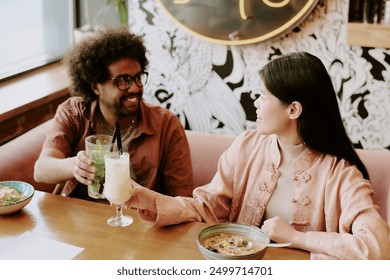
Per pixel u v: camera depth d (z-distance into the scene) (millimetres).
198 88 3406
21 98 2893
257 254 1483
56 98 3078
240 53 3229
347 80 3047
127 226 1753
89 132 2264
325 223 1760
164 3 3248
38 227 1744
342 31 2975
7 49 3244
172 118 2281
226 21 3127
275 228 1627
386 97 2998
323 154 1759
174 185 2258
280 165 1818
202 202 1868
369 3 2840
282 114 1713
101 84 2121
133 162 2227
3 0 3150
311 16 3014
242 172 1903
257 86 3244
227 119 3391
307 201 1763
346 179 1699
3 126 2721
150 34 3426
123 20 3521
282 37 3107
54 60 3645
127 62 2088
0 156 2404
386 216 2207
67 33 3746
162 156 2266
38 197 1975
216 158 2656
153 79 3510
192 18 3203
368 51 2955
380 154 2430
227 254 1521
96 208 1890
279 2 2977
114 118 2207
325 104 1684
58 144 2215
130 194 1707
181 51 3375
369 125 3080
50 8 3562
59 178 2066
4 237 1682
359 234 1560
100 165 1788
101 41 2086
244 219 1881
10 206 1786
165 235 1696
